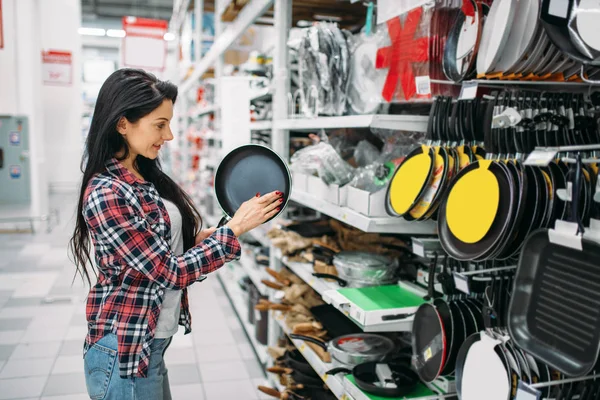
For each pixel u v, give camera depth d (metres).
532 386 1.21
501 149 1.38
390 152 2.14
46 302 4.38
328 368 2.11
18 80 7.27
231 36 4.11
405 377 1.83
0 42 7.11
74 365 3.26
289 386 2.52
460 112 1.58
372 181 2.01
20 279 5.07
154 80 1.41
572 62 1.26
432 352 1.70
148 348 1.43
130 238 1.33
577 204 1.10
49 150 11.52
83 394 2.91
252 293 3.68
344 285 2.17
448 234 1.48
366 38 2.17
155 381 1.49
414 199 1.58
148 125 1.39
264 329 3.34
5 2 7.05
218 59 4.99
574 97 1.40
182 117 9.45
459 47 1.61
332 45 2.22
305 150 2.38
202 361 3.42
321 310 2.49
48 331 3.79
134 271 1.40
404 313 1.80
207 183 6.27
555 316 1.20
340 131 2.62
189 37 7.96
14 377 3.08
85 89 15.58
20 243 6.68
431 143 1.68
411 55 1.82
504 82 1.39
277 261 3.00
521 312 1.28
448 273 1.71
